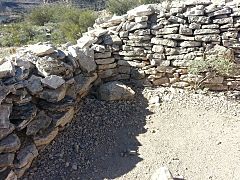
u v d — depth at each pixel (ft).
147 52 20.52
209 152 15.90
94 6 81.71
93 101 19.07
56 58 16.66
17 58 15.15
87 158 15.35
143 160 15.37
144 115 18.61
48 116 15.17
